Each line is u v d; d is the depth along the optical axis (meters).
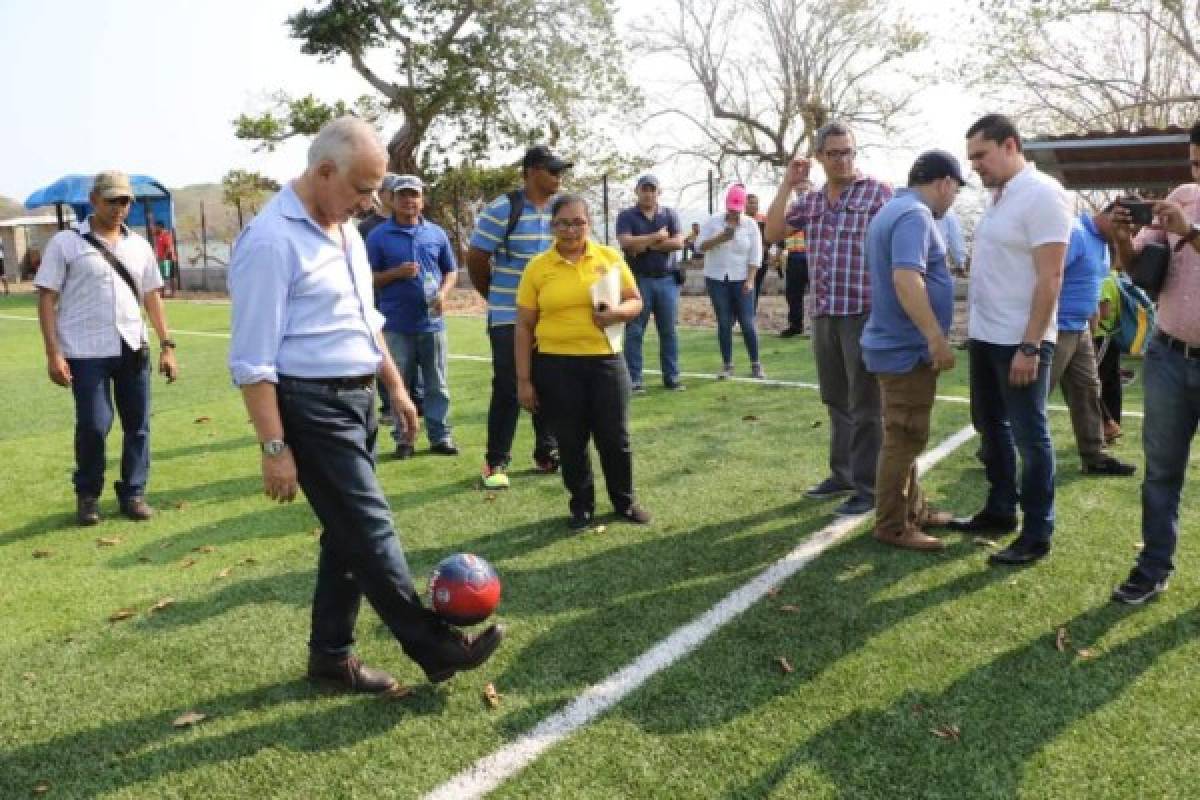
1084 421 5.44
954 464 5.80
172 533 5.04
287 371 2.89
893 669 3.26
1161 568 3.73
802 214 4.97
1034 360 3.92
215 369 10.84
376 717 3.07
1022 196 3.94
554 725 2.98
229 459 6.65
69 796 2.70
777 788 2.62
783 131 24.53
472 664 3.12
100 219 5.12
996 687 3.12
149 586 4.28
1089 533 4.50
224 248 26.89
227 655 3.55
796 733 2.89
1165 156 8.52
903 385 4.21
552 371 4.69
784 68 24.05
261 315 2.80
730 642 3.51
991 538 4.49
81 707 3.20
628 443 4.86
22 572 4.51
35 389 9.86
